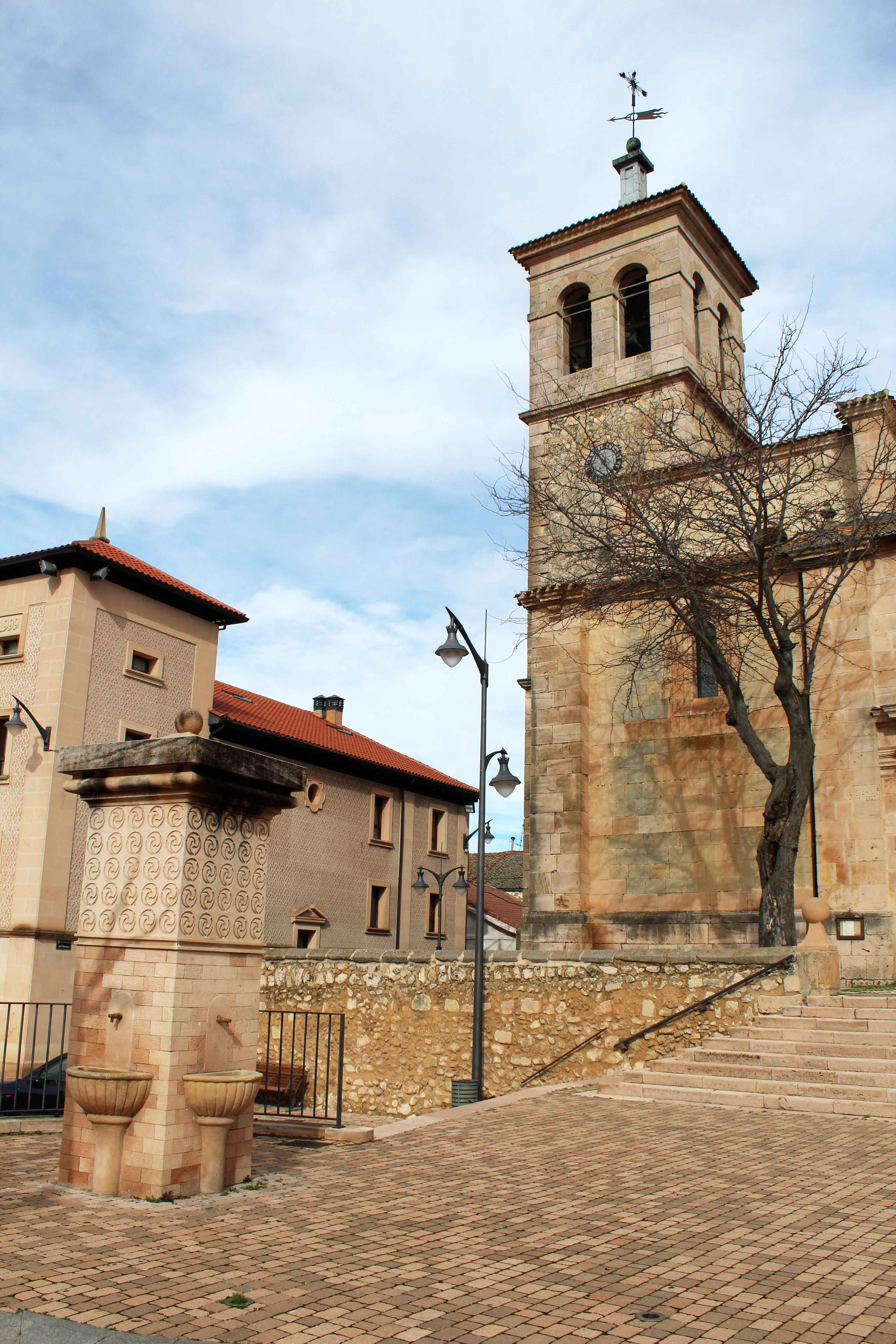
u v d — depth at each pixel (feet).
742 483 56.18
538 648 70.49
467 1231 19.72
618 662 67.87
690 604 57.21
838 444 64.95
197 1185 22.67
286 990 55.31
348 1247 18.54
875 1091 33.96
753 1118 33.24
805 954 42.70
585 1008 46.26
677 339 75.15
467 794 139.33
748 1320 14.84
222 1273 16.90
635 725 67.05
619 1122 32.91
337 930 112.57
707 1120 32.99
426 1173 25.67
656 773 65.62
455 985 50.49
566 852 65.92
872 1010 39.11
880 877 56.44
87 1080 22.03
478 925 47.60
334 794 115.65
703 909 62.34
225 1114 22.94
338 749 116.67
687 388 72.95
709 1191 23.15
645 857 64.75
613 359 77.92
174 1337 13.99
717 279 84.33
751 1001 41.91
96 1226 19.66
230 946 24.30
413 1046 50.90
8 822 79.87
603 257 80.69
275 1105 51.70
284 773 25.77
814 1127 31.37
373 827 122.01
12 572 85.71
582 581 63.36
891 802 57.62
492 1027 48.52
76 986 24.03
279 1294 15.90
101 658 84.79
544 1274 17.03
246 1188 23.52
